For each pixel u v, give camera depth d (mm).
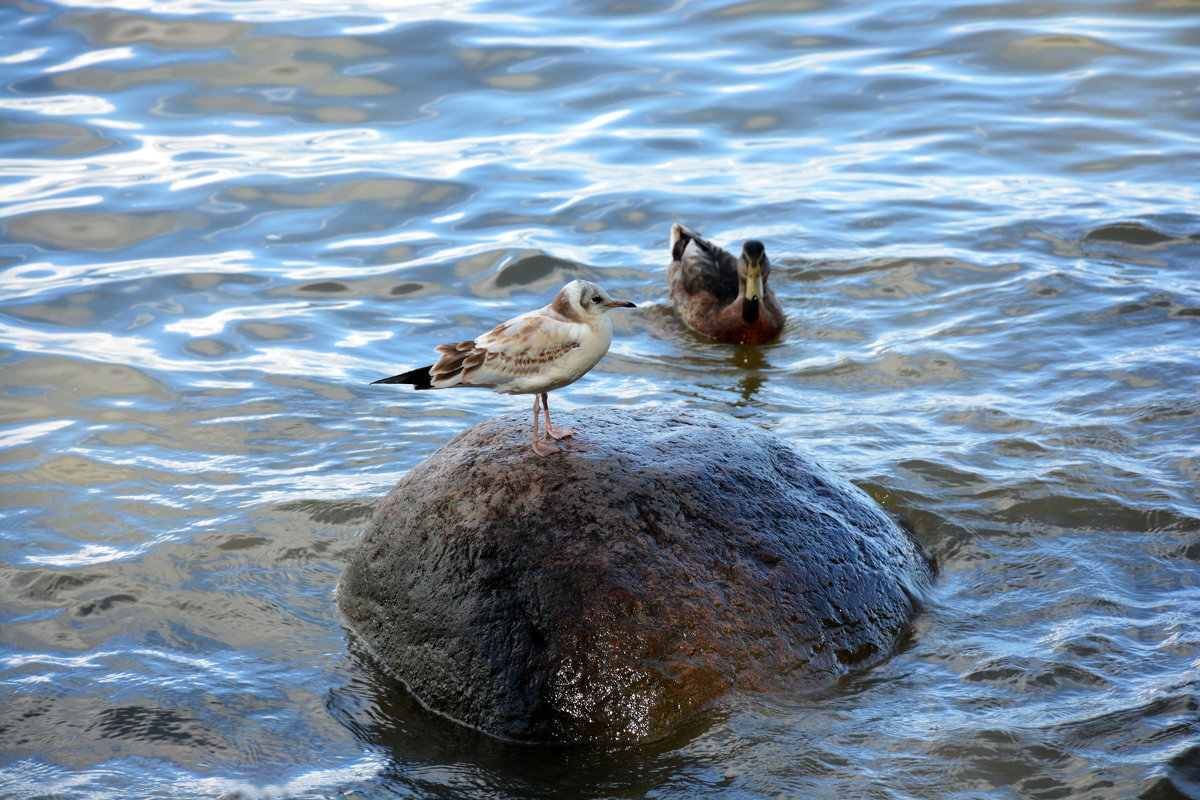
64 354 15242
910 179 20625
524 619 8633
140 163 20844
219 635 9836
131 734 8617
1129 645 9195
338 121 22688
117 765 8305
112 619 10062
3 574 10727
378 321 16422
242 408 14031
